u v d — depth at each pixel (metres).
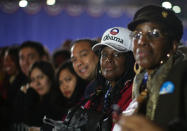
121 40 2.60
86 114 2.50
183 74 1.43
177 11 4.15
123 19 9.23
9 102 4.71
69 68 3.82
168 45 1.92
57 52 5.53
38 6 9.25
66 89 3.83
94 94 2.67
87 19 9.34
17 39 9.25
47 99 4.12
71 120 2.54
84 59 3.44
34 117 4.03
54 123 2.60
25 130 4.10
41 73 4.27
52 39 9.33
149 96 1.81
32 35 9.27
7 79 5.75
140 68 2.12
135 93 2.06
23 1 5.79
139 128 1.39
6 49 6.15
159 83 1.80
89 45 3.47
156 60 1.89
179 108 1.40
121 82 2.53
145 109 1.81
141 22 1.94
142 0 9.00
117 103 2.44
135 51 1.95
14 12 9.22
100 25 9.32
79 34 9.35
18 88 5.31
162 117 1.44
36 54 5.30
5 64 5.68
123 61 2.59
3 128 4.29
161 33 1.90
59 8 9.30
